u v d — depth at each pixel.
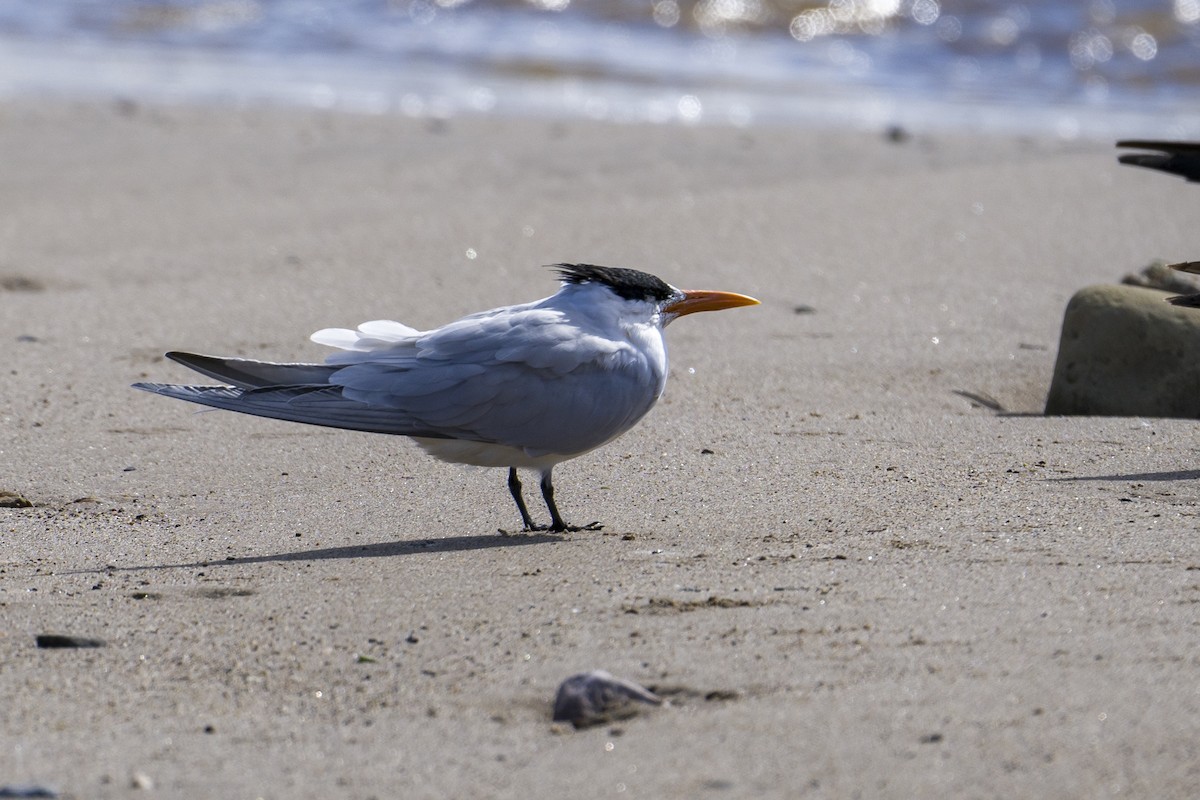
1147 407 12.38
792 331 14.95
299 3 39.69
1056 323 15.20
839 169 22.86
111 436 11.85
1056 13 38.94
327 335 9.43
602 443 9.55
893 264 17.41
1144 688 6.26
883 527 9.05
